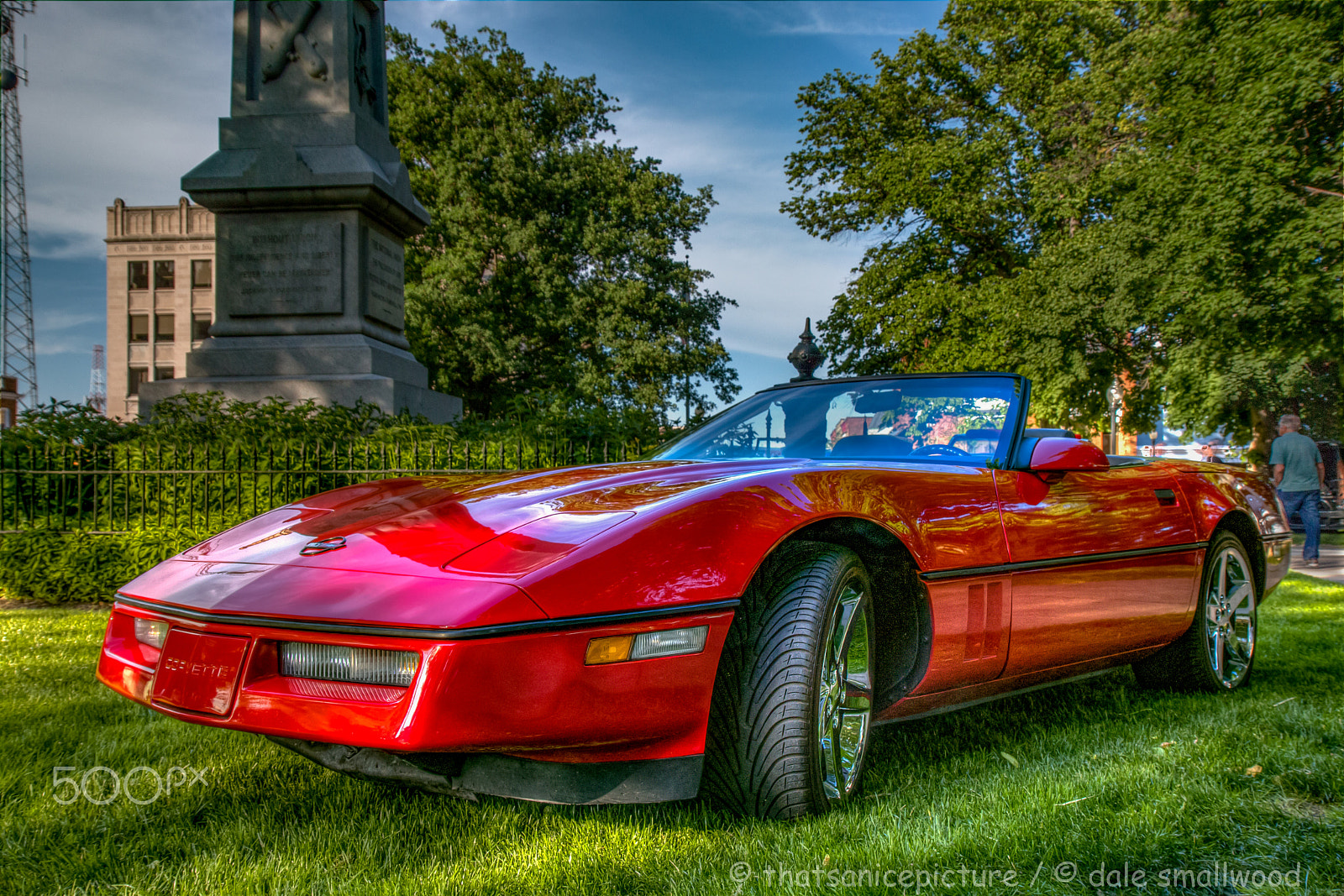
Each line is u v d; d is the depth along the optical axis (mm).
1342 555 10344
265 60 9242
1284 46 13148
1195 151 14492
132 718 2885
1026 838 1775
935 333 21594
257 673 1667
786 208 24031
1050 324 16953
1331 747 2412
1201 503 3324
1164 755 2334
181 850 1866
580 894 1603
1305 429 17469
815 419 3045
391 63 27281
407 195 9984
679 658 1730
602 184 27672
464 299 25406
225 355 9000
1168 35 15477
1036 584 2523
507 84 27984
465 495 2211
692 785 1770
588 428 6500
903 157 21578
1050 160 20766
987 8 21406
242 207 9172
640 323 27016
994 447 2736
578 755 1700
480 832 1936
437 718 1528
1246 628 3473
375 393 8664
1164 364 17266
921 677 2242
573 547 1740
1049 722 2869
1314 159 13523
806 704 1888
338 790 2209
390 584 1687
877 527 2162
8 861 1811
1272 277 13133
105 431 6711
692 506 1883
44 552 5855
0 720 2824
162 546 5906
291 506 2422
